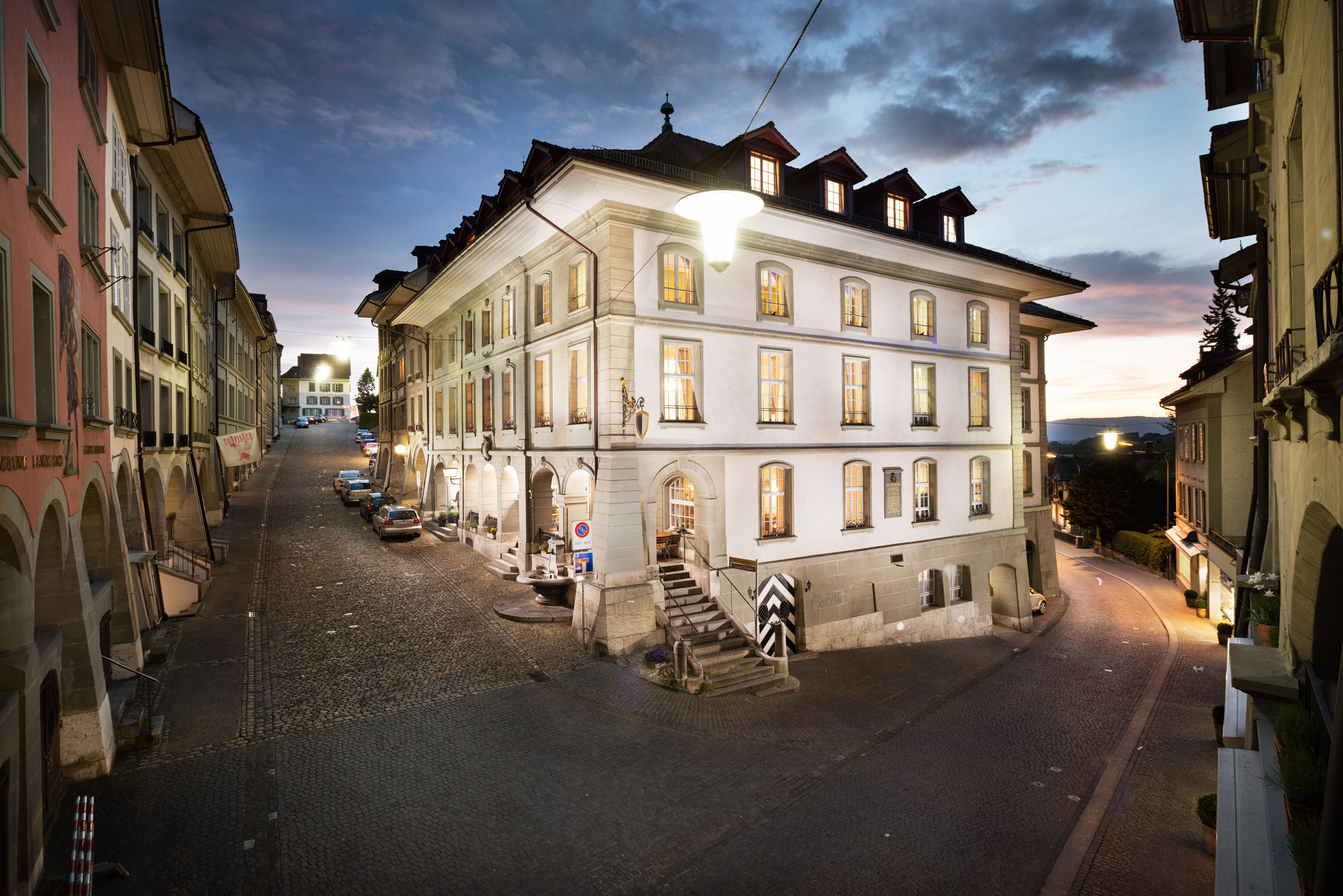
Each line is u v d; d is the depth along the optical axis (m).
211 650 14.53
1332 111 4.94
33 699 7.39
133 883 7.50
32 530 7.75
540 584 17.92
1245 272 16.91
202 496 24.27
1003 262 22.69
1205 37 9.45
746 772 10.80
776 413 18.94
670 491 19.75
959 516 23.31
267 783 9.67
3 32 6.71
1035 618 26.45
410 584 20.31
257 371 51.03
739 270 18.17
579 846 8.59
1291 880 6.24
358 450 60.62
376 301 42.16
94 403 11.66
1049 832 9.75
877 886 8.18
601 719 12.32
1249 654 9.66
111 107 13.58
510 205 19.34
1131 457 44.47
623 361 16.08
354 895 7.54
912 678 17.08
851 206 20.61
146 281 18.36
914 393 22.34
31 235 7.80
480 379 24.98
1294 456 7.93
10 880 6.77
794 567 18.91
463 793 9.66
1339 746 3.59
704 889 7.95
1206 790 11.52
